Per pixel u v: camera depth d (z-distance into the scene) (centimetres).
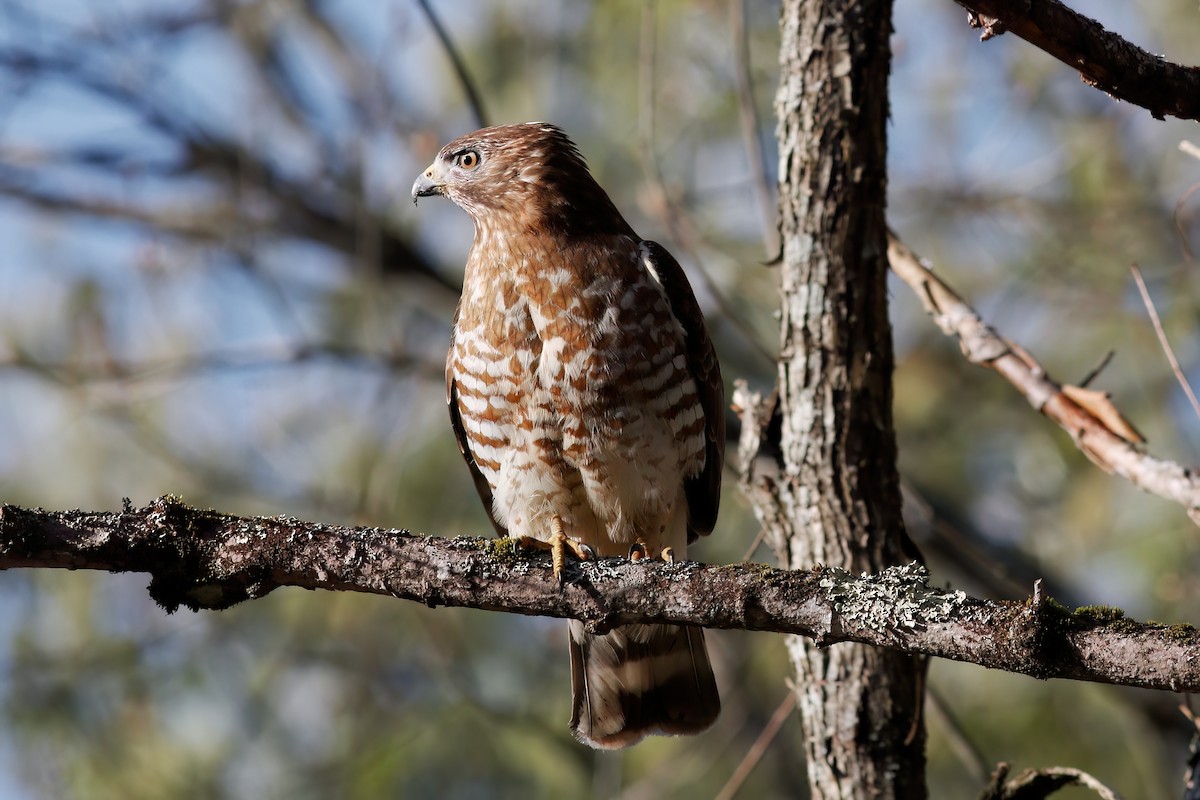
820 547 721
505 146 808
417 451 1238
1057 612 481
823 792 723
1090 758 1087
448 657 1158
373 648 1202
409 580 572
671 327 795
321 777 1162
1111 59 516
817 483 721
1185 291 1153
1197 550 1103
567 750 1179
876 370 723
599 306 774
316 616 1209
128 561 564
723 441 859
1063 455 1162
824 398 720
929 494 1208
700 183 1288
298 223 1494
